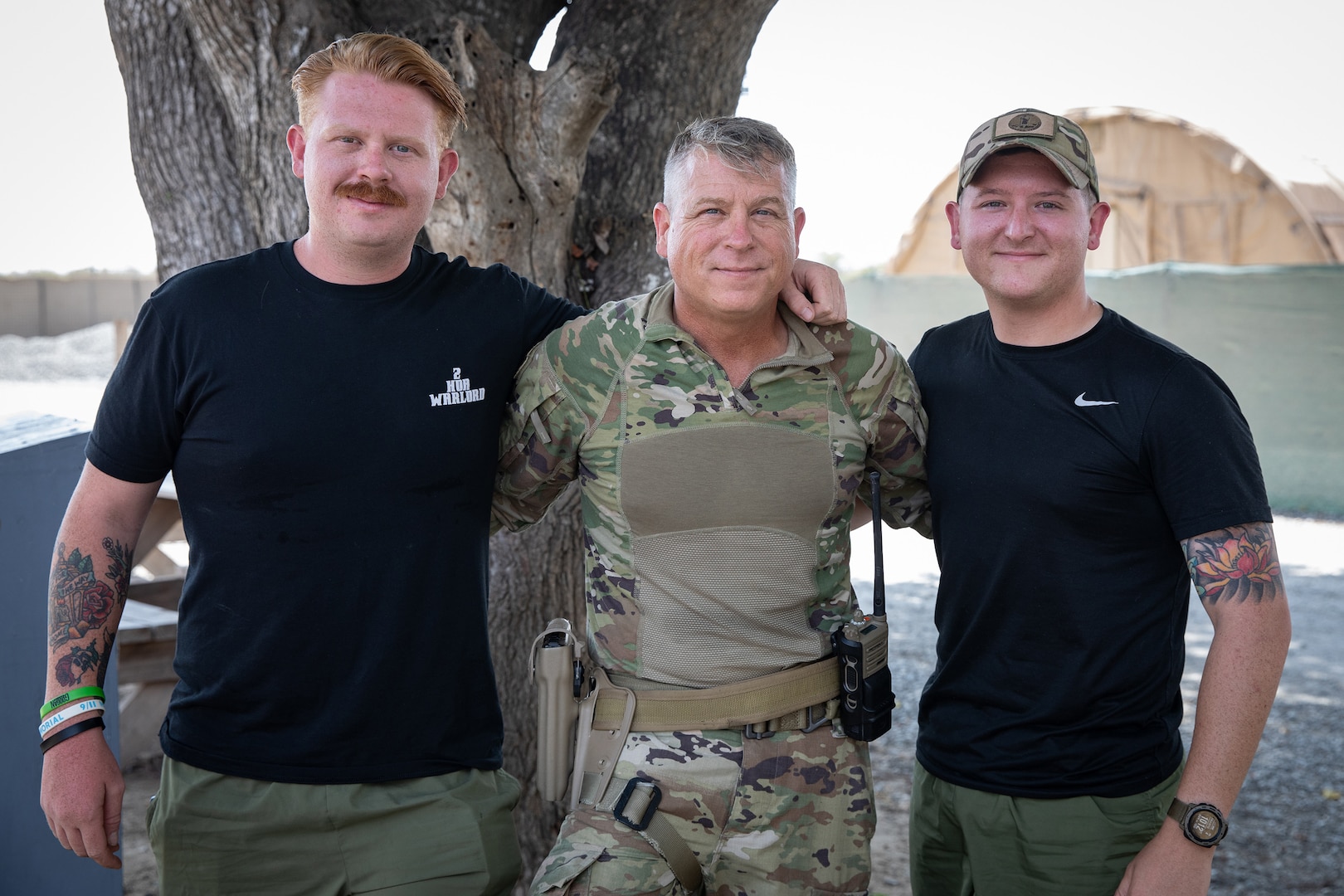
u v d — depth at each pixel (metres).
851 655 2.17
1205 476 1.97
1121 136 12.07
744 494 2.14
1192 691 5.95
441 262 2.21
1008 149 2.12
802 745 2.16
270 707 2.01
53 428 2.85
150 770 4.72
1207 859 1.93
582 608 3.26
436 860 2.04
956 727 2.26
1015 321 2.20
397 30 2.79
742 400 2.15
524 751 3.16
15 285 18.73
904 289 13.61
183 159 2.99
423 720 2.06
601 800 2.12
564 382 2.19
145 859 3.88
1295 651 6.64
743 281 2.04
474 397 2.11
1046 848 2.12
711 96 3.31
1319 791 4.47
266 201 2.85
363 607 2.01
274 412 1.98
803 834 2.16
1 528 2.63
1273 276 10.84
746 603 2.14
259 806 2.01
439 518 2.07
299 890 2.05
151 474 2.07
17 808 2.69
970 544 2.21
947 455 2.26
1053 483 2.09
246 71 2.76
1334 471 10.67
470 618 2.13
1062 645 2.13
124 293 19.16
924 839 2.36
